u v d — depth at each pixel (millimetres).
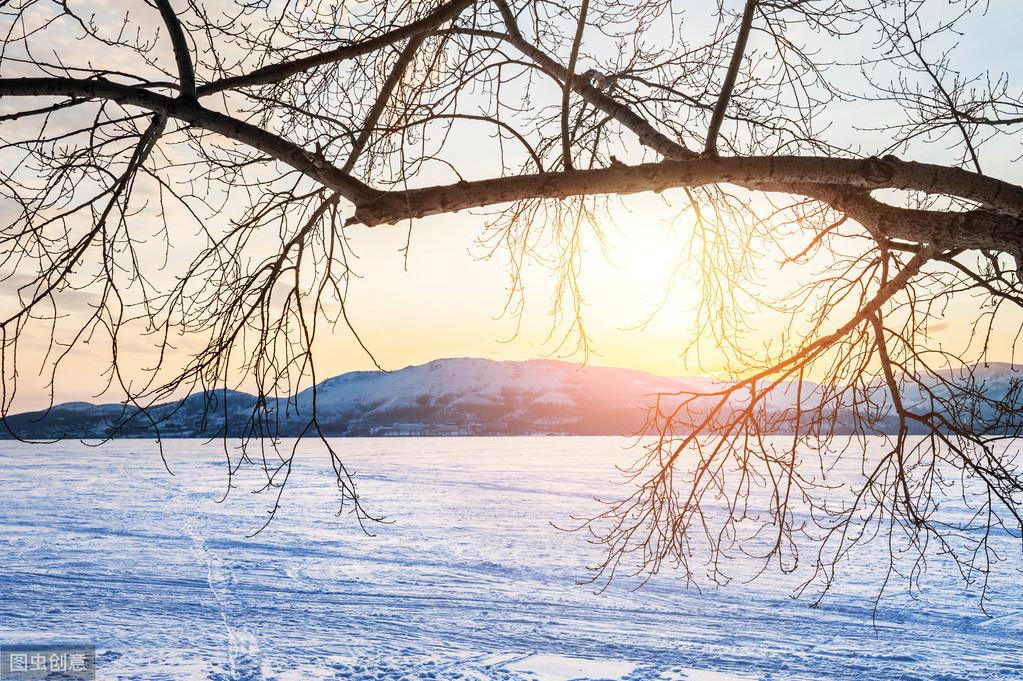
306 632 17516
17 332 2119
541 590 22281
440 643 16750
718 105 2389
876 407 3664
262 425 2359
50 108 2027
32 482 65500
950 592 20875
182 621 18312
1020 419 3365
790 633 17562
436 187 2080
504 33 3277
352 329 2500
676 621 18688
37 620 18156
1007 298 3131
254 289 2490
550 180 2164
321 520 38625
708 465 3590
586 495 51344
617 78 3588
